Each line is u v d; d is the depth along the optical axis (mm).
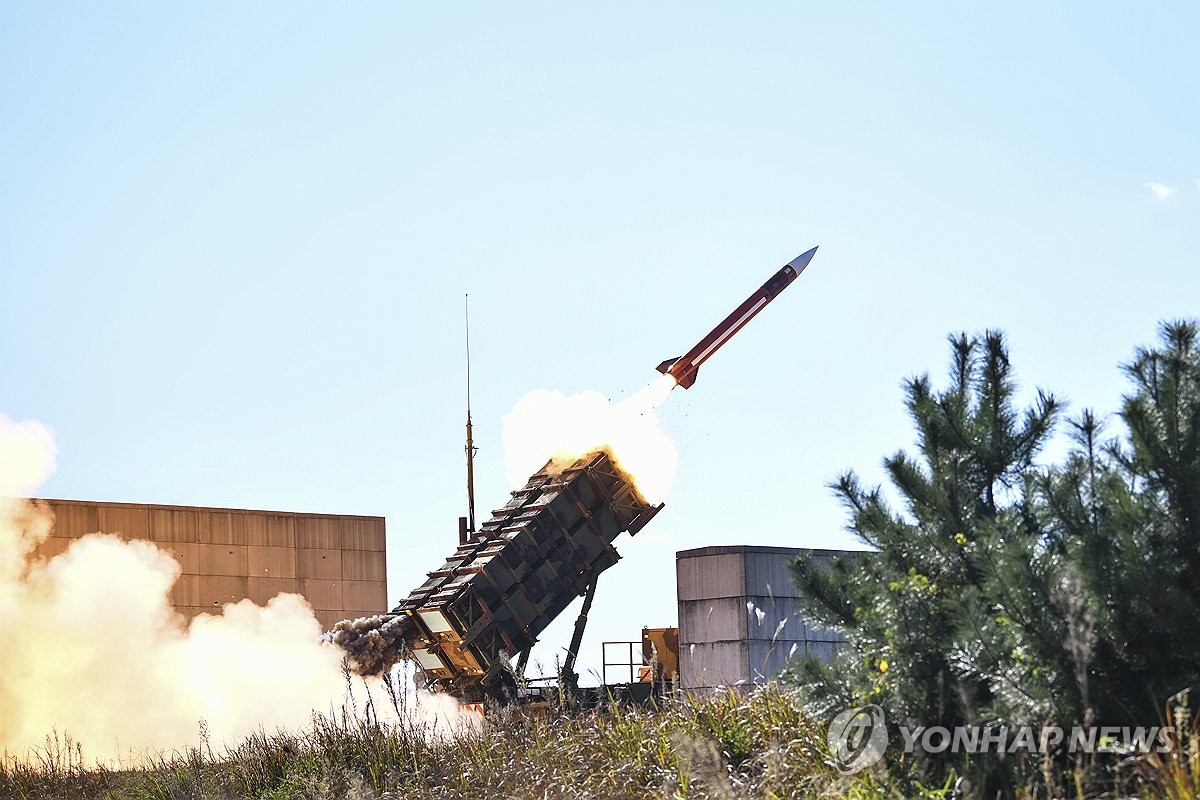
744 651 57156
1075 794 20562
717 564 59125
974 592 22266
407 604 60844
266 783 37875
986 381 25250
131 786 43219
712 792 23672
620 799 26125
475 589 57438
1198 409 21453
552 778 28438
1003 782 21547
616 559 60781
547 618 59281
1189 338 22047
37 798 44812
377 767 34781
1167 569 21031
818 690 25328
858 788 22797
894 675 23734
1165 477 21578
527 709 41625
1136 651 21188
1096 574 21203
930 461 25266
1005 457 24797
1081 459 22453
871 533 25766
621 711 35438
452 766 32750
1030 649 21391
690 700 30328
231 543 77562
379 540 83062
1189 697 20469
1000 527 23078
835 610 26062
